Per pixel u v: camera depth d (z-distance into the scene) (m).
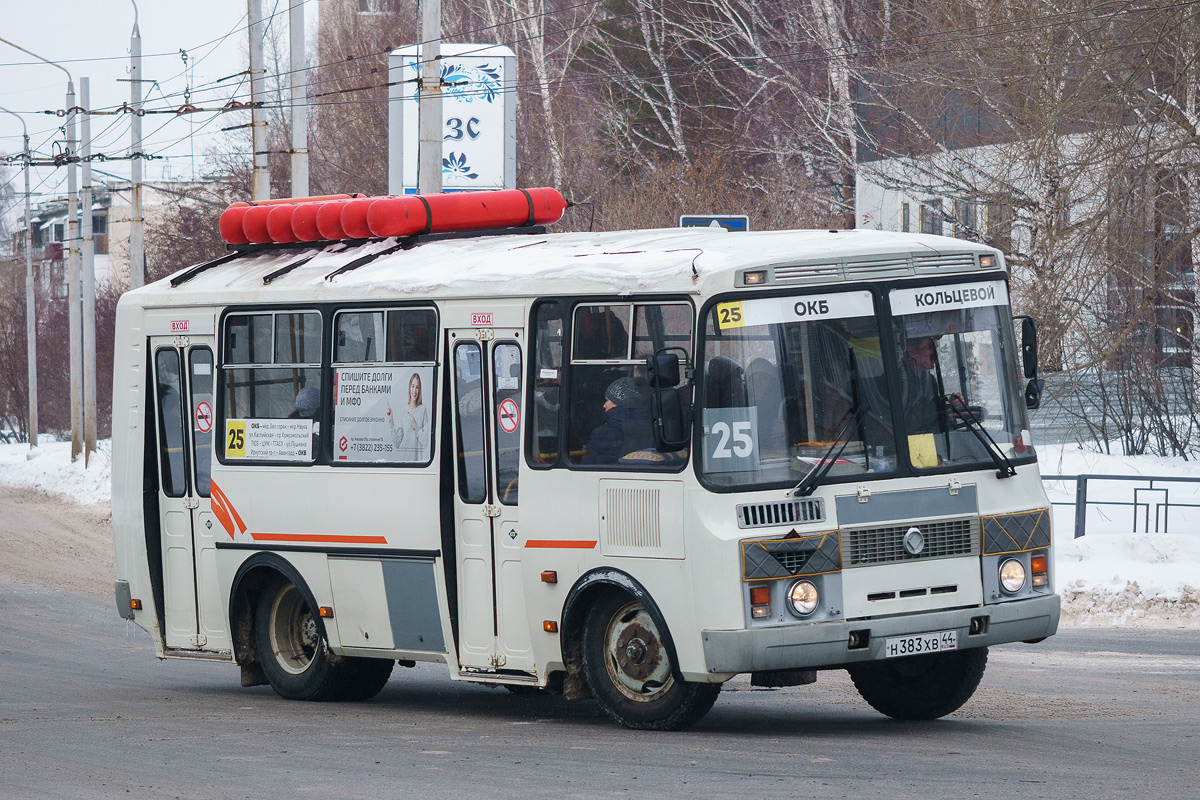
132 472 23.91
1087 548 34.72
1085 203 41.62
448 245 21.41
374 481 20.45
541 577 18.39
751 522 16.53
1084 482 37.12
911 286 17.58
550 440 18.39
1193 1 36.88
